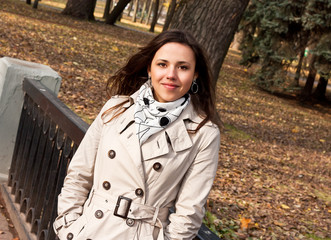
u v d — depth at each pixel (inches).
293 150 454.0
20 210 137.5
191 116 67.7
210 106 70.4
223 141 402.0
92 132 73.6
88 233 66.8
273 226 244.1
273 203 281.4
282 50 748.6
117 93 80.5
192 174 65.8
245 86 772.6
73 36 644.7
